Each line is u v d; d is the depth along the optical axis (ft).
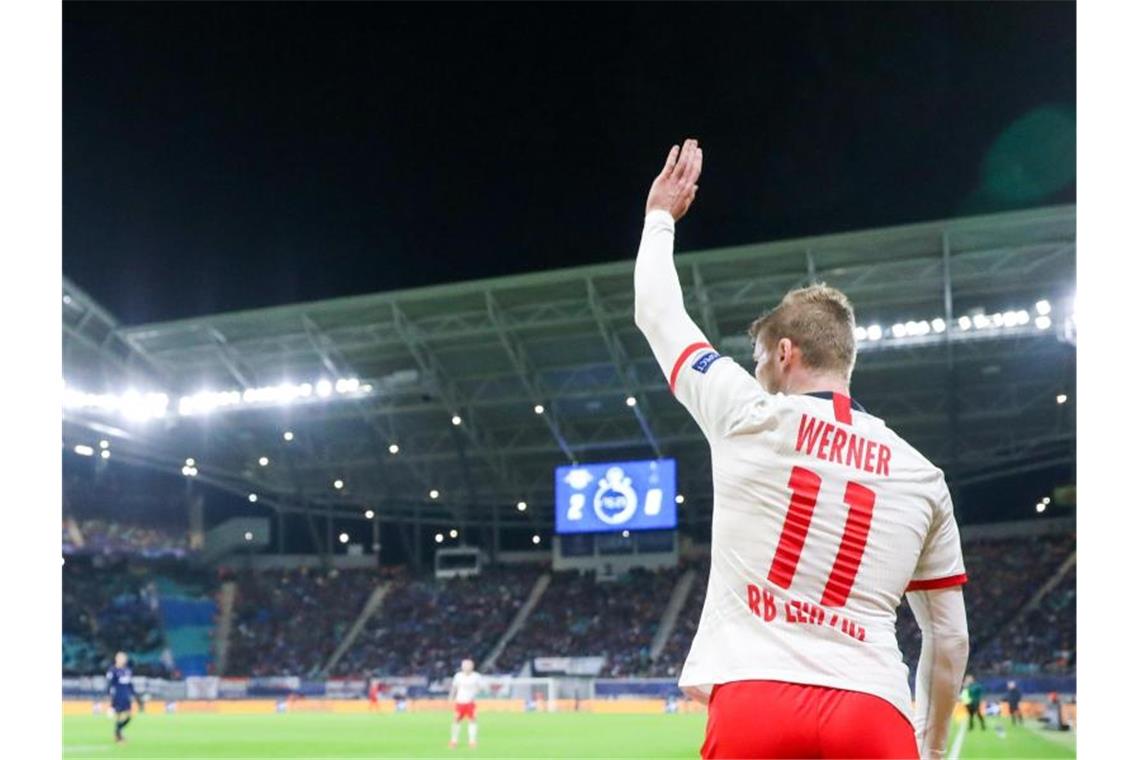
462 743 68.33
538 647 148.66
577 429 144.87
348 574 168.25
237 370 138.10
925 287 114.01
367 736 76.95
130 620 155.63
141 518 162.71
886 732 7.56
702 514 159.33
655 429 139.23
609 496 126.93
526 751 62.13
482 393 138.31
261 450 151.84
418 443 151.64
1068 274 108.68
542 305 120.26
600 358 129.08
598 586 156.35
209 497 173.78
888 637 7.95
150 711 124.47
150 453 146.51
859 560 7.91
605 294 117.80
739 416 8.13
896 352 119.96
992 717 99.35
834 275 112.06
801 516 7.93
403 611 160.25
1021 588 137.80
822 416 8.20
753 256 108.99
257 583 167.63
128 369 136.46
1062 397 123.75
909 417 134.51
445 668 148.97
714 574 8.21
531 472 156.66
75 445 141.38
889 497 8.12
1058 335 110.42
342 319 125.39
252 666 155.74
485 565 168.76
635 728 84.69
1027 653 127.03
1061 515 153.17
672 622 146.61
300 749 64.28
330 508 171.42
